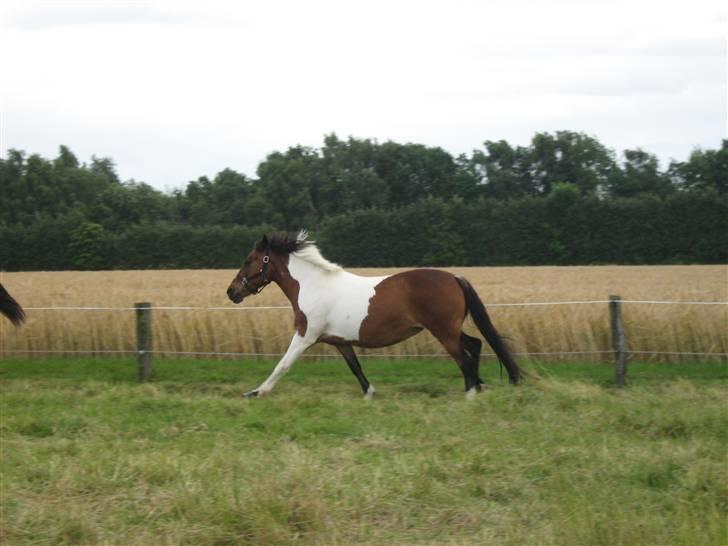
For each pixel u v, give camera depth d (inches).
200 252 2180.1
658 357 550.9
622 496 252.1
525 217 2181.3
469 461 285.7
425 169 2760.8
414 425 355.6
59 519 236.2
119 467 279.4
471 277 1195.3
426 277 426.6
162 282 1090.7
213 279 1197.7
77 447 319.0
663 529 226.8
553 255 2165.4
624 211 2144.4
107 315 615.5
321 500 241.3
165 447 322.7
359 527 235.1
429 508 247.6
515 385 427.5
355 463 292.5
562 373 513.7
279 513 233.3
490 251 2196.1
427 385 478.3
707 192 2116.1
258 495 240.1
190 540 225.3
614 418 347.9
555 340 561.0
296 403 404.8
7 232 2241.6
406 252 2215.8
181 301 650.8
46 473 277.3
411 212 2219.5
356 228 2234.3
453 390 461.7
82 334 616.7
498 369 535.2
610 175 2701.8
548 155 2694.4
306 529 232.1
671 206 2122.3
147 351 511.5
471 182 2753.4
